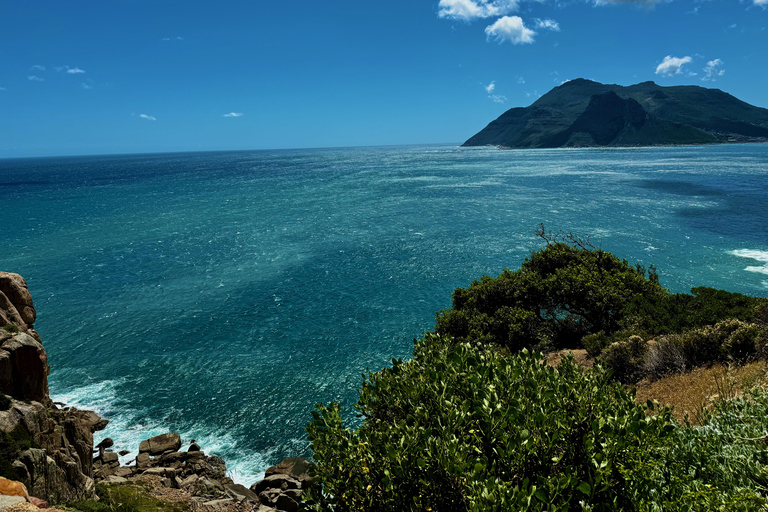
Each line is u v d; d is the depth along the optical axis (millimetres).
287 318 40562
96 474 18781
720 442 5875
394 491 5500
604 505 4562
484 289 28969
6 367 12875
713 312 20062
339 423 6832
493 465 5383
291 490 17703
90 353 34219
